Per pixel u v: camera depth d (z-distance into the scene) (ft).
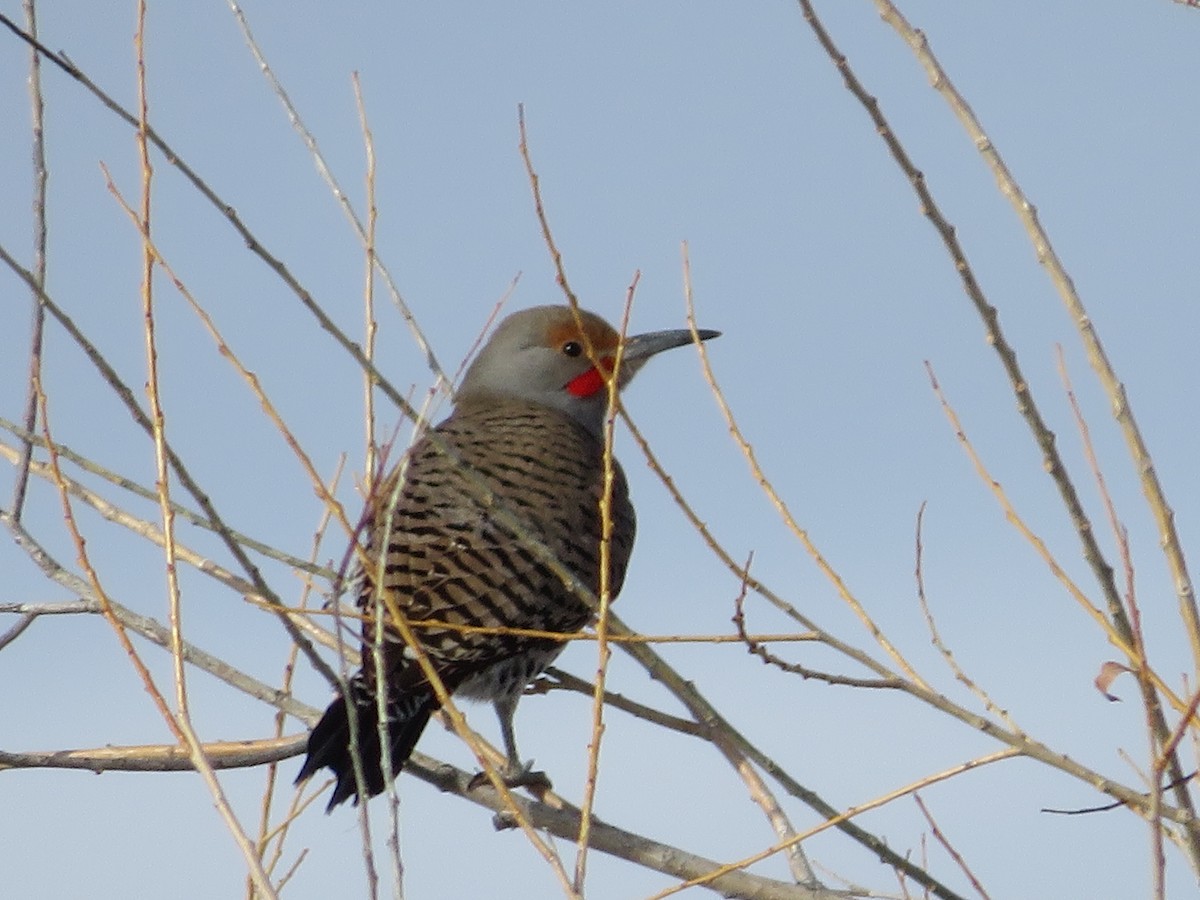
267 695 29.30
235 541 24.27
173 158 22.49
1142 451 23.29
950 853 25.29
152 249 22.63
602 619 22.35
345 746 27.02
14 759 29.04
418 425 23.45
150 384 22.71
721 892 27.73
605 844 29.27
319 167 25.93
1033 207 23.66
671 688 26.18
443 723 32.30
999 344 23.67
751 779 27.22
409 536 34.58
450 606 33.27
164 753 29.30
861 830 24.94
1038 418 23.80
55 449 23.30
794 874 26.71
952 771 23.76
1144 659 22.44
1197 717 23.62
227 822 20.79
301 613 27.02
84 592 29.89
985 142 23.81
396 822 20.17
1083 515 23.89
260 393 22.26
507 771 31.81
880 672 23.97
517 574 34.01
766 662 23.77
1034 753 23.59
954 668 24.91
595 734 21.50
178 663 21.89
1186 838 23.52
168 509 22.45
